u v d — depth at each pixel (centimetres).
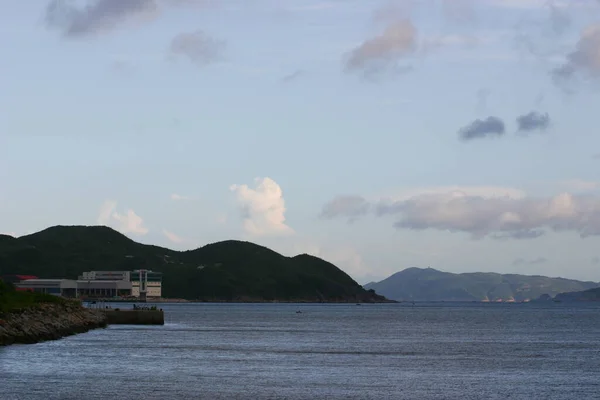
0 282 18050
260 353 13612
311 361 12256
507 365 11900
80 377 9619
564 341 17800
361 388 9212
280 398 8419
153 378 9738
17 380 9206
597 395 8831
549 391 9106
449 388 9281
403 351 14462
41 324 15225
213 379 9794
